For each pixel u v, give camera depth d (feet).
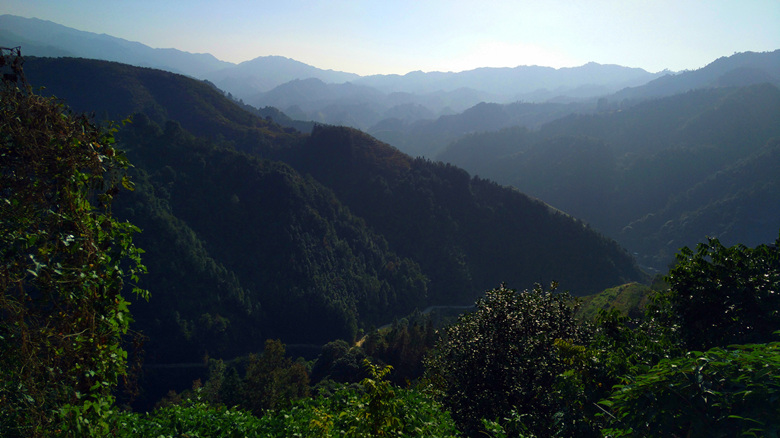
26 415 8.57
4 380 8.45
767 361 9.05
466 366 31.09
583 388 18.34
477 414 29.32
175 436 15.96
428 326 110.22
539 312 31.22
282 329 202.59
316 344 201.05
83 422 9.24
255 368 97.60
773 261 20.21
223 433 16.84
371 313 226.99
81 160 10.25
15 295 9.03
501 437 15.25
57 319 9.64
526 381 28.04
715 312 21.20
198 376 160.86
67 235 9.77
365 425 12.57
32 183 9.54
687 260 23.09
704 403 9.61
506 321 30.91
